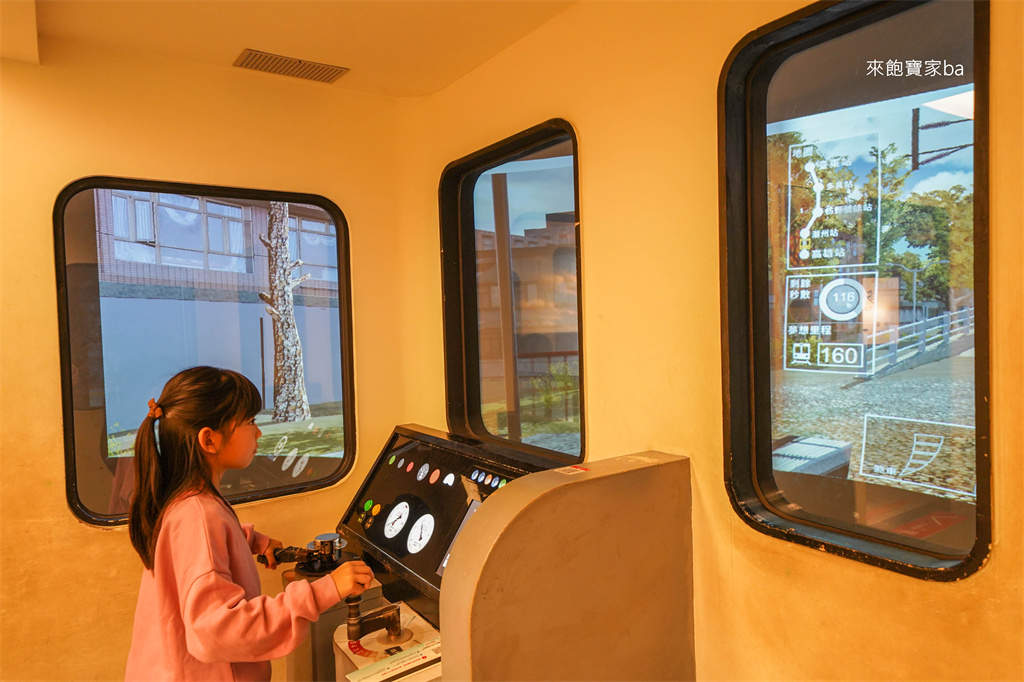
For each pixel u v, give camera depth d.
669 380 1.55
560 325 2.11
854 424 1.30
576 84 1.78
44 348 1.89
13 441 1.86
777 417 1.44
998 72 0.97
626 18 1.62
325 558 1.89
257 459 2.29
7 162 1.84
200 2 1.69
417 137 2.47
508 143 2.03
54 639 1.92
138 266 2.06
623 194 1.65
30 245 1.87
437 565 1.74
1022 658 0.98
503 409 2.33
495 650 1.17
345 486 2.42
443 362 2.40
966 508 1.14
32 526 1.89
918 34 1.18
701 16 1.43
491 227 2.33
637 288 1.63
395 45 1.99
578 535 1.30
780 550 1.31
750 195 1.42
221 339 2.22
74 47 1.93
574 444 2.08
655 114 1.55
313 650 1.79
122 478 2.05
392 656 1.59
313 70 2.20
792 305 1.40
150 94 2.04
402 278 2.53
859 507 1.30
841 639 1.21
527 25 1.88
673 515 1.47
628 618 1.39
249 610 1.17
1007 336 0.98
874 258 1.26
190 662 1.24
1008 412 0.98
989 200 0.99
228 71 2.16
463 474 1.97
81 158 1.94
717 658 1.46
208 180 2.14
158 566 1.25
